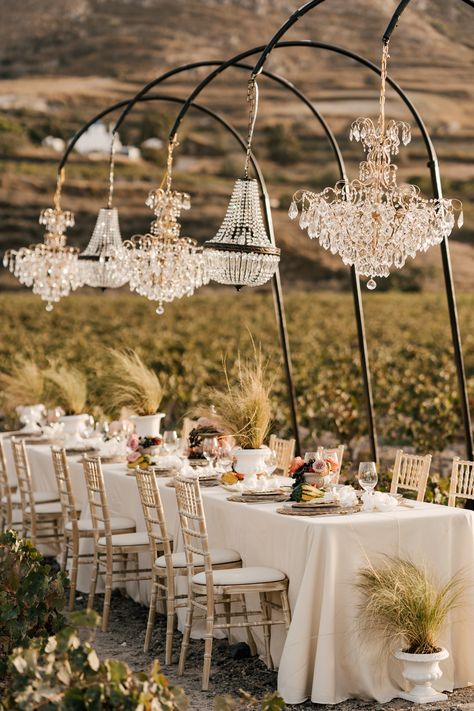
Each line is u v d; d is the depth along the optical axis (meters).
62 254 9.30
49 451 8.52
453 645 5.18
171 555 5.70
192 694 5.09
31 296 39.72
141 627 6.43
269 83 62.19
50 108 60.47
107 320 31.78
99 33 63.00
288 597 5.20
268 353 19.77
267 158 60.53
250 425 6.25
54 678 3.52
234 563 5.64
